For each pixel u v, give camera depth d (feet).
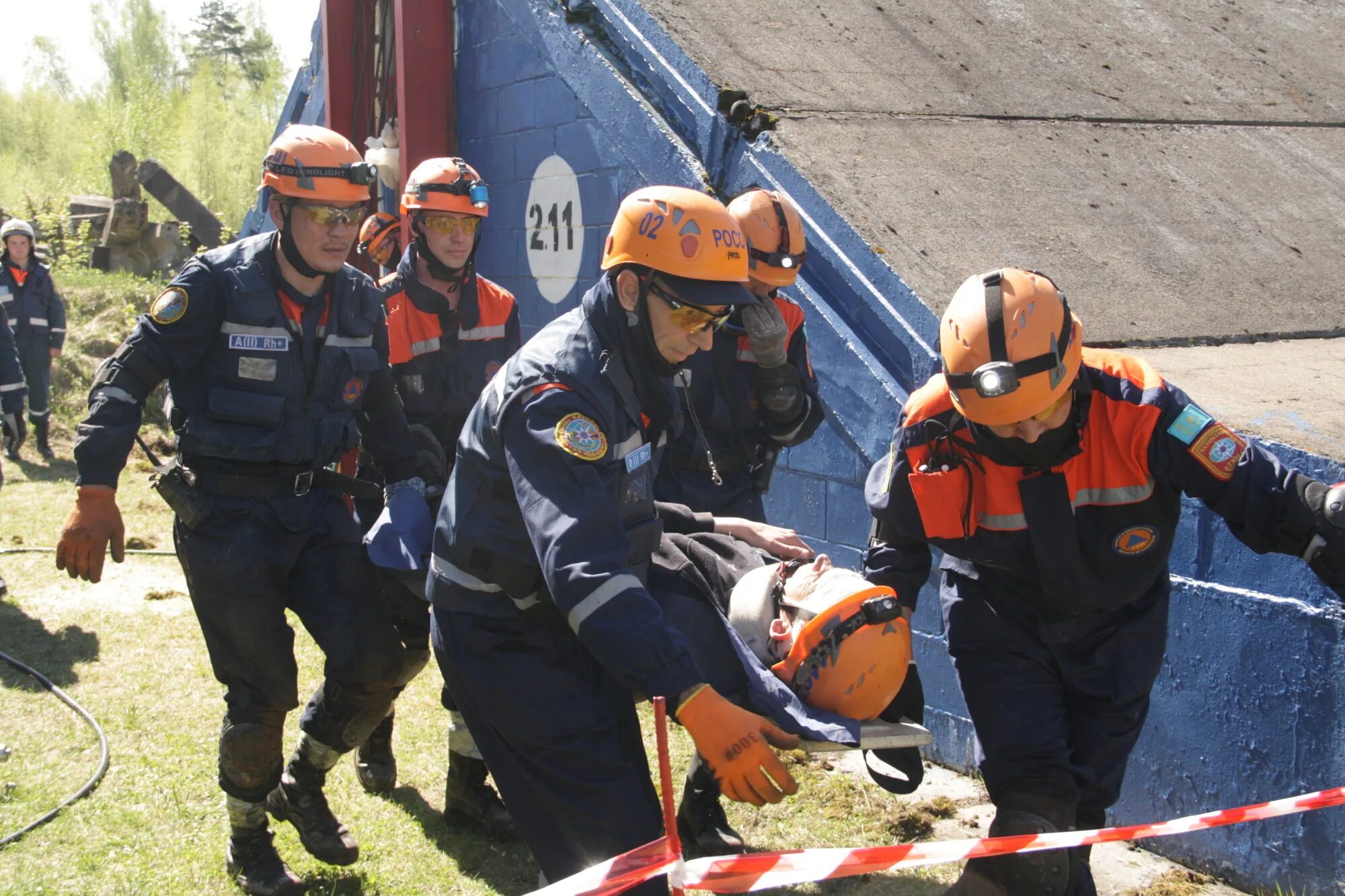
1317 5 31.30
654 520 8.49
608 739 8.50
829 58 21.16
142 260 52.03
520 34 23.59
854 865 7.42
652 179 19.94
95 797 13.23
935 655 14.89
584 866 8.57
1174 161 21.47
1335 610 10.85
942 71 22.24
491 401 8.48
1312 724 11.06
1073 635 9.28
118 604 20.70
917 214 17.10
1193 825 8.54
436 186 13.89
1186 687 12.07
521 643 8.66
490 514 8.54
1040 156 20.02
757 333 12.46
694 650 8.77
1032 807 8.69
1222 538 11.82
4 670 17.28
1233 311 17.48
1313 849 11.08
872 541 10.09
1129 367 8.88
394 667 11.48
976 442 8.86
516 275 24.44
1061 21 26.08
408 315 14.14
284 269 11.24
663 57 20.13
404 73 25.39
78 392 39.42
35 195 75.97
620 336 8.16
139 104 88.58
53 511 27.71
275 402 11.06
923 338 14.89
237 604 10.93
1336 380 14.69
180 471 11.07
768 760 7.34
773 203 12.49
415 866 12.10
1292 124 24.41
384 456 12.12
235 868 11.52
